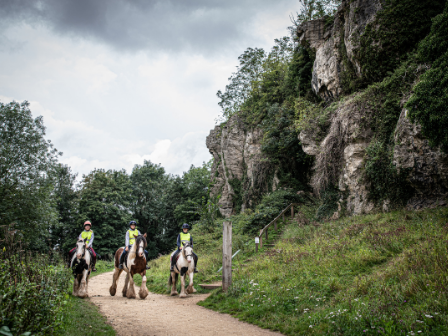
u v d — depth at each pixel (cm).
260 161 2681
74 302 802
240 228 2091
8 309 406
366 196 1469
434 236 895
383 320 528
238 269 1219
